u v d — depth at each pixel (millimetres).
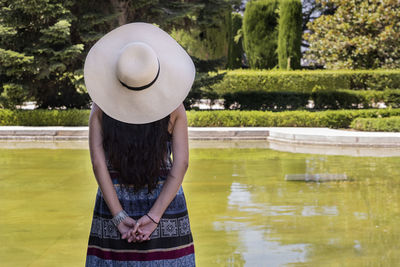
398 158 9758
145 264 2164
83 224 5008
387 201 5977
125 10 18125
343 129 14602
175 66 2217
